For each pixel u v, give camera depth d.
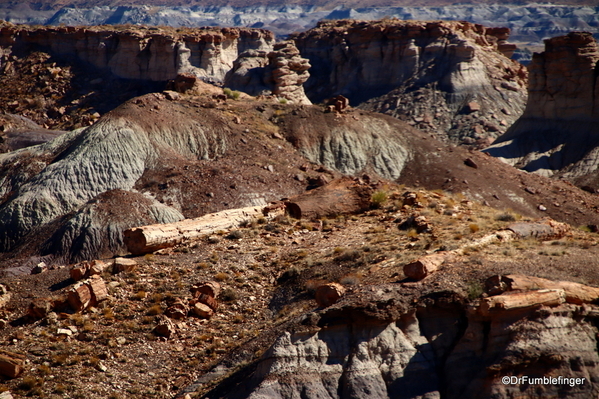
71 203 168.25
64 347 61.78
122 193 155.25
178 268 78.31
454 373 49.78
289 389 50.31
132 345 63.44
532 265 58.53
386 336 52.31
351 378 50.53
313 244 85.38
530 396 46.12
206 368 59.78
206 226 91.62
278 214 99.56
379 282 62.50
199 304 69.31
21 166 190.75
